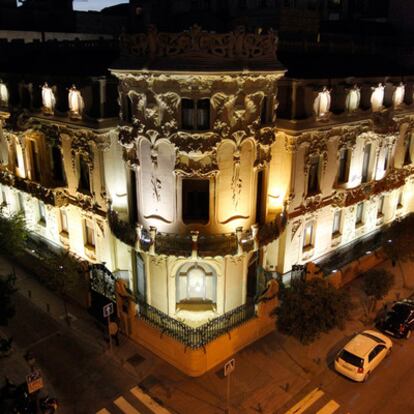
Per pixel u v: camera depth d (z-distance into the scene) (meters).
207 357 24.47
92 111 26.62
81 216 30.59
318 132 27.92
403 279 34.16
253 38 22.27
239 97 22.81
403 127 35.91
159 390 23.50
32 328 28.27
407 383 24.34
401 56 38.75
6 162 35.88
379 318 29.22
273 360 25.69
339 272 31.94
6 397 21.84
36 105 30.70
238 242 24.50
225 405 22.59
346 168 31.38
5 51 38.41
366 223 35.72
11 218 33.97
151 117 23.27
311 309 24.09
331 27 46.53
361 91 30.78
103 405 22.64
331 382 24.27
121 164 27.62
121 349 26.47
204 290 26.92
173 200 24.28
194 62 21.27
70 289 29.31
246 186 24.97
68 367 25.09
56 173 31.36
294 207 28.55
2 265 35.91
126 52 23.05
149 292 27.30
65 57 32.91
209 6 48.19
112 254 29.28
